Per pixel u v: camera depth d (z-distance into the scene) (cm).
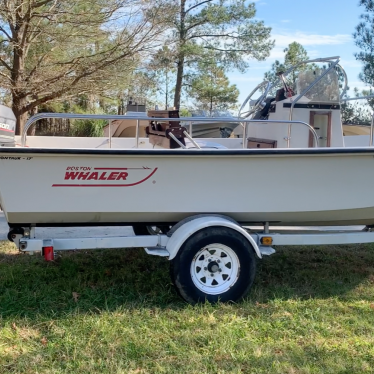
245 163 398
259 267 503
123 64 1080
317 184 419
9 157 363
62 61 1108
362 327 362
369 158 417
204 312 383
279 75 560
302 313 387
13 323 355
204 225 389
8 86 1031
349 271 502
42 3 988
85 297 404
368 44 1181
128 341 329
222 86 1953
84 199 386
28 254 525
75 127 1421
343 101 539
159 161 386
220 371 295
